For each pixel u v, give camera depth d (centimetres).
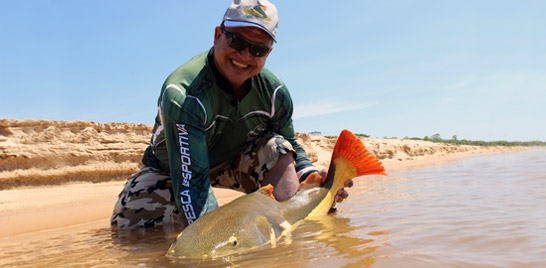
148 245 108
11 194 350
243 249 84
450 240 84
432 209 130
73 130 453
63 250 111
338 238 93
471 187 194
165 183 152
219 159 148
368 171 142
